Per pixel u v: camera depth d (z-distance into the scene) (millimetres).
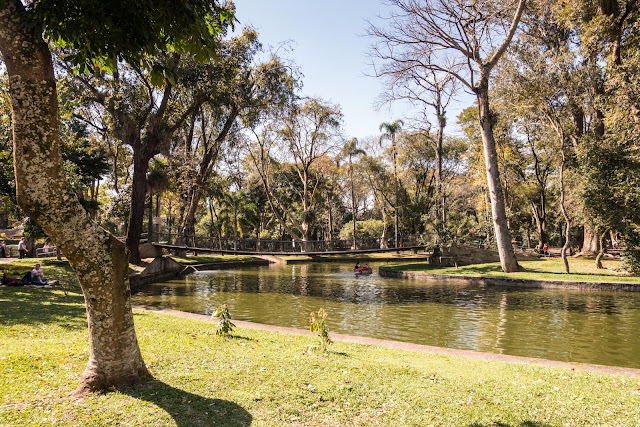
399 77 24219
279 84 27594
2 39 3939
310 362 5934
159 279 23016
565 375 5754
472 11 21500
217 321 9602
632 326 11375
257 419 3998
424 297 17219
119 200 29812
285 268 34250
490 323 11891
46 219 4074
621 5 22812
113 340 4578
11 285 13234
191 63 21359
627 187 18641
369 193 51938
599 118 25703
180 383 4836
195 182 28844
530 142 37719
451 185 44906
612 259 26172
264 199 52875
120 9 4770
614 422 4086
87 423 3744
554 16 26188
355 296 17578
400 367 5887
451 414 4223
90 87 21047
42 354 5691
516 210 47219
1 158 14430
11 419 3717
